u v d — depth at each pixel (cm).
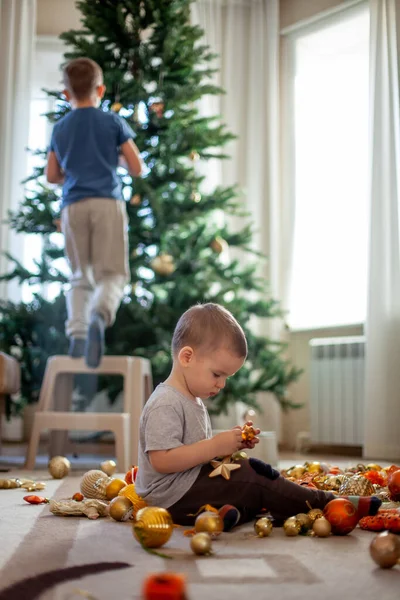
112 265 307
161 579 82
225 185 461
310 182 461
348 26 441
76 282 309
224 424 421
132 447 295
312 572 106
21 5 451
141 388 300
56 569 106
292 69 467
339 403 415
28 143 450
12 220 375
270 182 459
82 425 289
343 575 105
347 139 448
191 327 151
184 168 376
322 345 429
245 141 469
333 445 436
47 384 303
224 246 380
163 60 374
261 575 104
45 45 488
